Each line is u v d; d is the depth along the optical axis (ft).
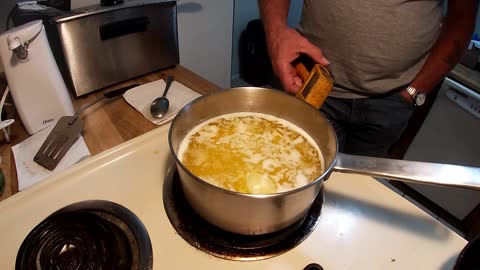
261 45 7.47
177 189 1.84
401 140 5.78
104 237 1.50
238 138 1.93
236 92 1.98
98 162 1.98
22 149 2.19
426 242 1.64
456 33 2.91
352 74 3.06
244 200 1.30
